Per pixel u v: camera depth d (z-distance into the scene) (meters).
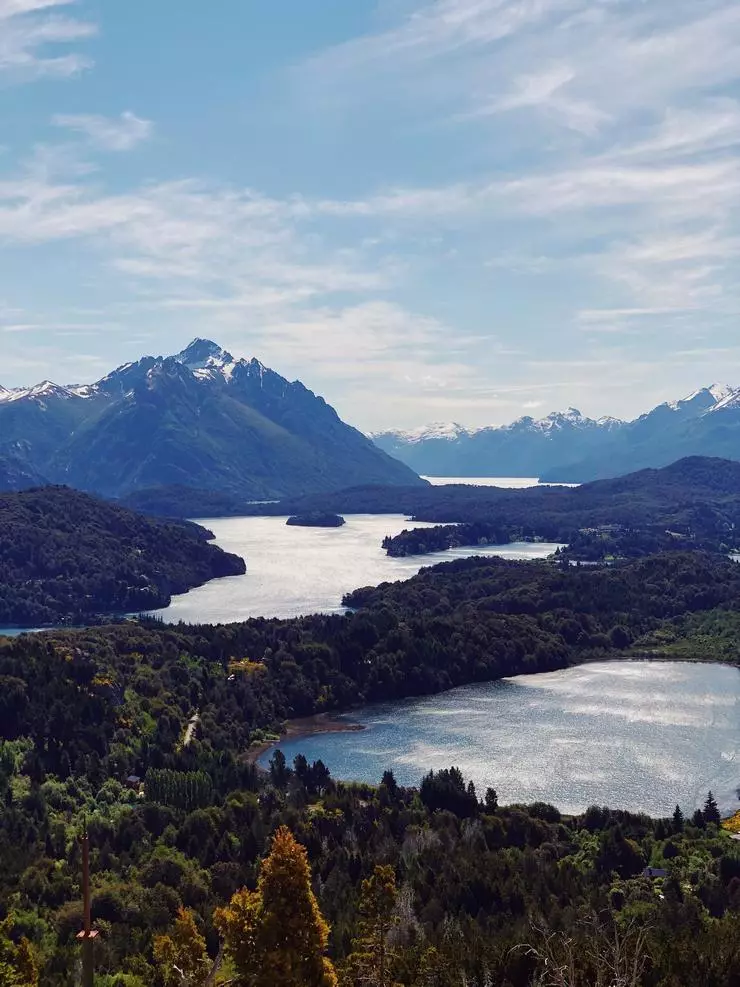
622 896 146.12
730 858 155.00
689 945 118.81
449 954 116.69
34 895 147.88
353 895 142.62
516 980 109.44
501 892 145.62
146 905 141.38
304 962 74.38
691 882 152.38
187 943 98.50
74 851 164.00
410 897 136.62
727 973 113.38
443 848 162.12
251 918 76.75
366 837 172.38
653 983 111.62
